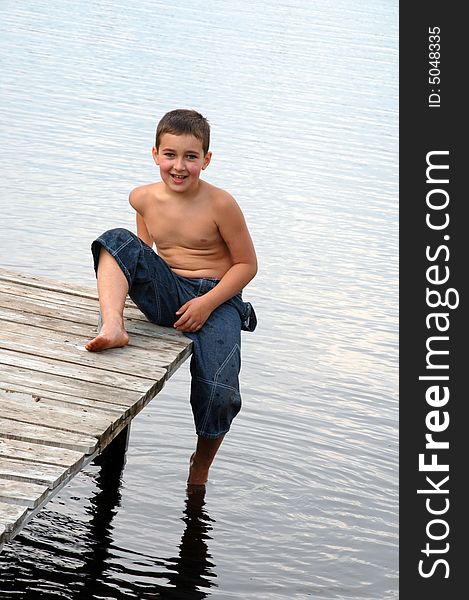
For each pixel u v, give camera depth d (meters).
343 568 4.66
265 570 4.57
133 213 9.73
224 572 4.51
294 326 7.61
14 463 3.53
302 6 27.80
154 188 5.18
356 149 13.67
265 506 5.13
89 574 4.36
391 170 12.84
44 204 9.52
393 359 7.18
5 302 5.11
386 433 6.08
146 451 5.52
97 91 14.67
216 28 21.95
